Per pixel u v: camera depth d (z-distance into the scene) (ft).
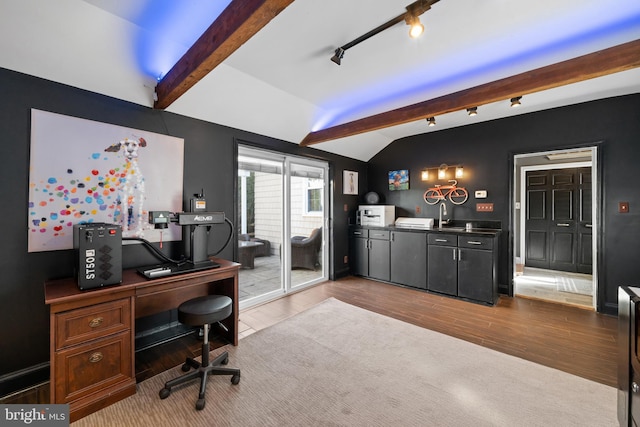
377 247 14.90
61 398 5.18
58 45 5.96
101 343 5.65
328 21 5.99
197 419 5.26
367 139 15.05
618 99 9.93
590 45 6.93
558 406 5.53
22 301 6.21
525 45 6.96
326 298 12.12
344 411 5.44
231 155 10.26
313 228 16.89
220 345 8.07
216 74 8.10
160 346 8.08
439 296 12.35
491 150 12.78
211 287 9.14
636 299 4.07
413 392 5.98
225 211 10.06
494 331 8.86
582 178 16.14
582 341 8.18
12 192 6.06
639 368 3.88
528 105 10.89
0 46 5.57
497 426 5.05
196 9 5.72
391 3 5.44
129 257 7.77
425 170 14.80
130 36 6.41
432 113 9.44
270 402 5.70
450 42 6.84
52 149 6.50
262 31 6.32
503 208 12.46
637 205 9.64
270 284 13.69
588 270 15.93
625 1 5.43
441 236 12.50
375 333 8.73
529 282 14.49
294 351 7.67
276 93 9.71
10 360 6.07
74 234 6.18
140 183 7.94
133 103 7.79
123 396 5.84
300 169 13.92
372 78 8.77
